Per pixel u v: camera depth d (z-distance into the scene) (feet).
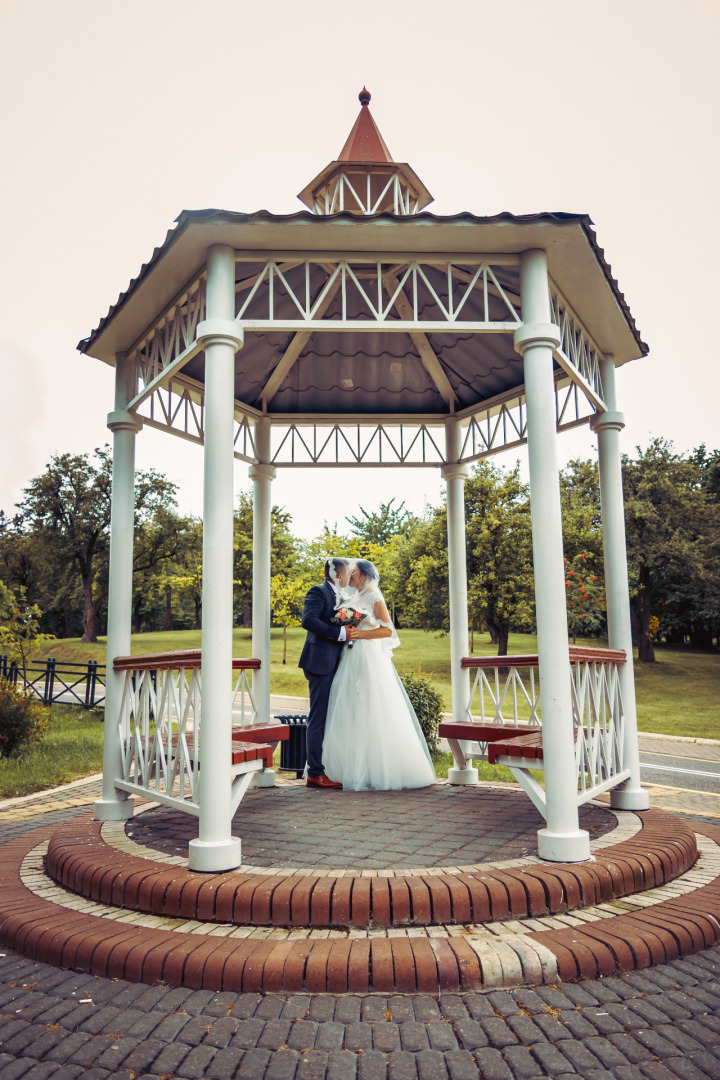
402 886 10.05
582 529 76.84
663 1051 7.30
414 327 13.12
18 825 18.90
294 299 13.23
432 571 73.00
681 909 10.62
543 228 12.69
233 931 9.83
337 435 23.72
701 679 78.84
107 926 10.16
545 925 9.87
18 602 47.29
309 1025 7.81
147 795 14.21
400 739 19.35
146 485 132.67
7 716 30.76
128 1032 7.79
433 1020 7.89
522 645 102.99
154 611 181.47
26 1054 7.39
